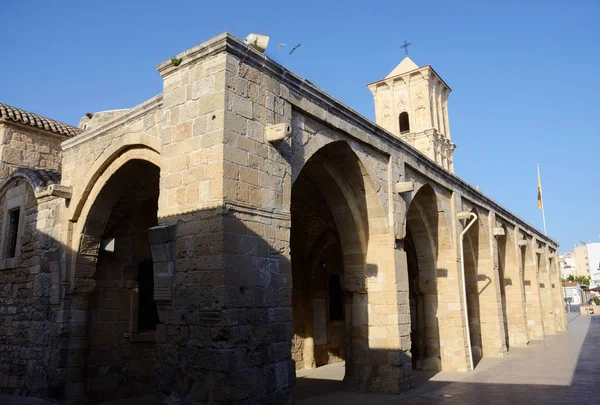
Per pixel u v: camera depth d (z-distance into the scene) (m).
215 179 8.31
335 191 12.99
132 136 11.11
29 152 18.67
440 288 17.22
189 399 7.96
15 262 14.40
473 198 20.33
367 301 12.92
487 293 20.86
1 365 14.00
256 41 9.45
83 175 12.58
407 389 12.41
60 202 13.15
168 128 9.34
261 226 8.84
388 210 13.25
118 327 13.25
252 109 9.09
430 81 37.31
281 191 9.48
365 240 13.19
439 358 16.69
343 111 11.73
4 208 15.49
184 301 8.35
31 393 12.59
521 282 25.53
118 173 11.99
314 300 19.94
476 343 19.97
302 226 19.08
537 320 28.70
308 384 14.80
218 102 8.58
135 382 13.38
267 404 8.23
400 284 12.90
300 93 10.48
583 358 18.20
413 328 22.81
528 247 29.52
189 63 9.17
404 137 36.69
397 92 37.97
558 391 11.94
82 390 12.09
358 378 12.67
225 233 8.07
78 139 12.88
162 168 9.27
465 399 11.35
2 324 14.38
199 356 7.95
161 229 8.74
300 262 19.59
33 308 13.28
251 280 8.40
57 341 12.13
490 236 21.80
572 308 78.69
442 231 17.36
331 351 20.48
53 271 12.69
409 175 14.92
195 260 8.31
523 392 12.00
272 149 9.41
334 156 12.38
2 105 18.81
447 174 17.50
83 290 12.38
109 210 12.70
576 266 150.88
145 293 14.14
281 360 8.70
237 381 7.74
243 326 8.06
